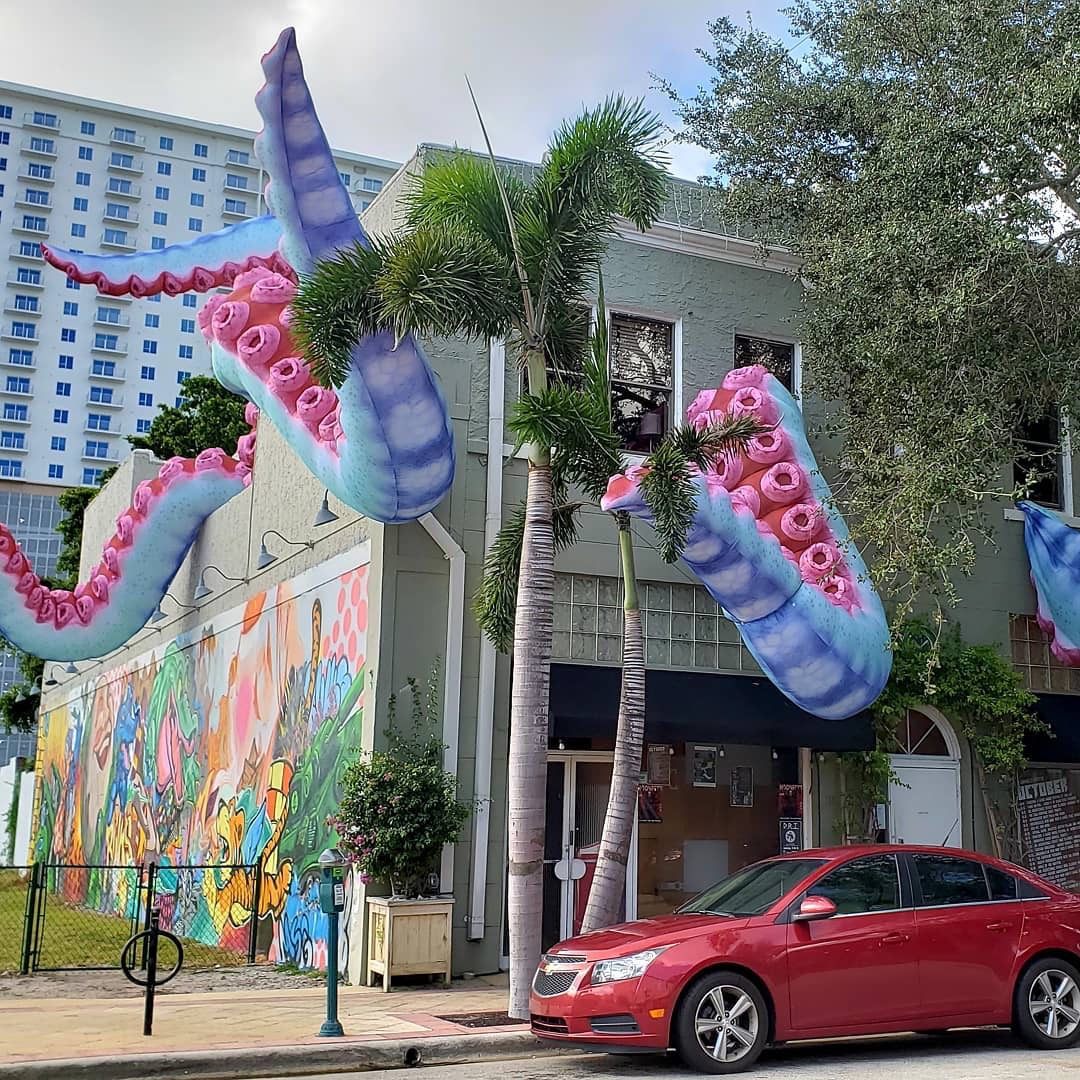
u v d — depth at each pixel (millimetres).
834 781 15719
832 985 8859
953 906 9453
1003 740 16172
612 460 11367
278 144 10680
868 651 14008
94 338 131625
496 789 13750
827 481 16203
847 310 13492
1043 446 17641
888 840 15734
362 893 12945
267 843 16188
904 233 11992
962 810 16266
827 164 15633
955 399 12375
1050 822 16734
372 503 12969
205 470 19688
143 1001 11586
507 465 14531
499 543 12625
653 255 16156
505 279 11227
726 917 9086
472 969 13219
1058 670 17438
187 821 19750
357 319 10531
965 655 16000
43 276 131500
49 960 15125
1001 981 9375
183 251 15508
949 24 12844
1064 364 12234
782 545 14461
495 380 14523
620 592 15086
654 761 14914
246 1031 9820
